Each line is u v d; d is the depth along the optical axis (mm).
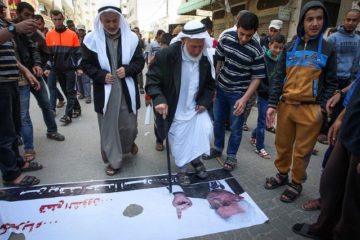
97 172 3234
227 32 3068
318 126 2537
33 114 5387
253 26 2756
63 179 3059
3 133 2697
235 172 3361
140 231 2322
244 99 2951
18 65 3041
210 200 2756
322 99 2539
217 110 3465
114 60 2996
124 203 2664
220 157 3736
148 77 2758
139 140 4277
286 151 2857
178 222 2441
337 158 1902
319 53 2395
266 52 3582
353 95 1735
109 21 2824
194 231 2350
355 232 1750
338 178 1908
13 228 2303
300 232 2348
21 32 2340
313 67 2414
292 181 2844
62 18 4723
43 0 21750
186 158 2924
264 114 3664
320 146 4301
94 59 2945
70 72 4777
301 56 2465
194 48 2574
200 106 2865
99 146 3982
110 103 3031
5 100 2635
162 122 2867
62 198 2707
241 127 3281
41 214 2477
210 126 2941
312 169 3516
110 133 3090
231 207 2656
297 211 2654
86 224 2375
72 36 4754
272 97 2756
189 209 2609
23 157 3455
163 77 2736
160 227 2375
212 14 15766
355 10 3803
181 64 2705
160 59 2686
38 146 3916
